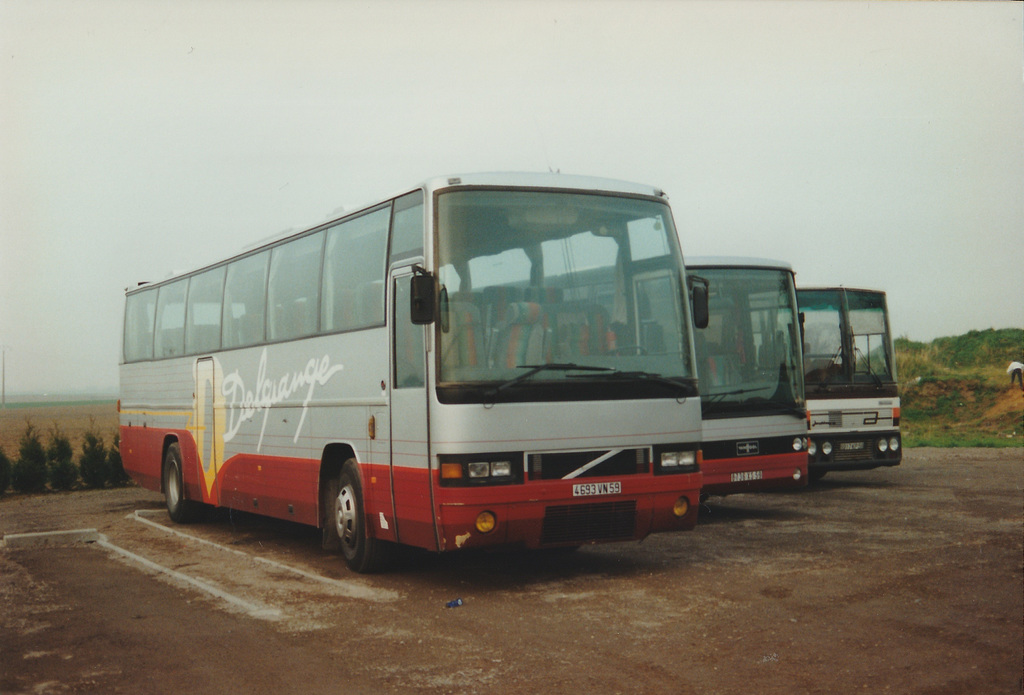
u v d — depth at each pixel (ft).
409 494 29.17
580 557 34.91
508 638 23.26
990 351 127.85
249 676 20.61
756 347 43.96
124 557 37.22
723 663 20.56
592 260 29.94
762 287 44.78
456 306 27.99
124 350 60.95
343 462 35.37
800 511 46.52
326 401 35.12
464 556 35.96
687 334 31.09
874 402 57.41
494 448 27.37
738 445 42.29
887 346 58.49
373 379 31.71
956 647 21.22
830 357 57.31
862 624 23.44
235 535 45.60
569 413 28.35
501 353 27.99
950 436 99.40
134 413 58.59
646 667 20.45
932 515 43.27
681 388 30.25
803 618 24.23
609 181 31.24
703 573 30.81
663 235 31.50
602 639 22.88
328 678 20.33
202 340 48.01
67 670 21.30
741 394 42.88
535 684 19.49
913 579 28.53
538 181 30.04
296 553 39.06
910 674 19.40
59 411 333.62
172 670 21.18
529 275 28.96
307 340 36.83
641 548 36.35
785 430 43.45
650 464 29.45
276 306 39.96
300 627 24.94
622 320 29.99
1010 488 53.93
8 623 25.98
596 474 28.63
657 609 25.90
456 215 28.66
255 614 26.50
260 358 41.19
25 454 75.41
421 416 28.48
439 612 26.43
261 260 41.83
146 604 28.19
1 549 39.83
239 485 43.14
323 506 35.73
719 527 41.55
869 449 57.11
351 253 33.96
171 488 51.78
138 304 58.59
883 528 39.63
